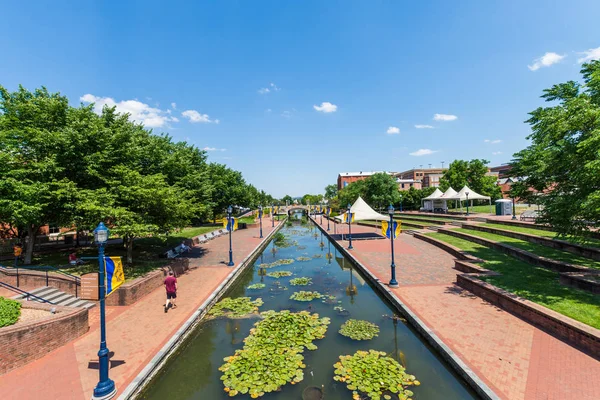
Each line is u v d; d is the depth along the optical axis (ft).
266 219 220.64
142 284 43.04
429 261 60.29
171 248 75.15
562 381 20.76
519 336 27.45
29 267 45.03
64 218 47.96
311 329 33.30
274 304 42.98
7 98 46.21
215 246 90.02
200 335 33.63
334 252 86.43
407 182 315.17
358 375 23.99
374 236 102.22
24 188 39.01
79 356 26.91
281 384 23.44
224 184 138.31
